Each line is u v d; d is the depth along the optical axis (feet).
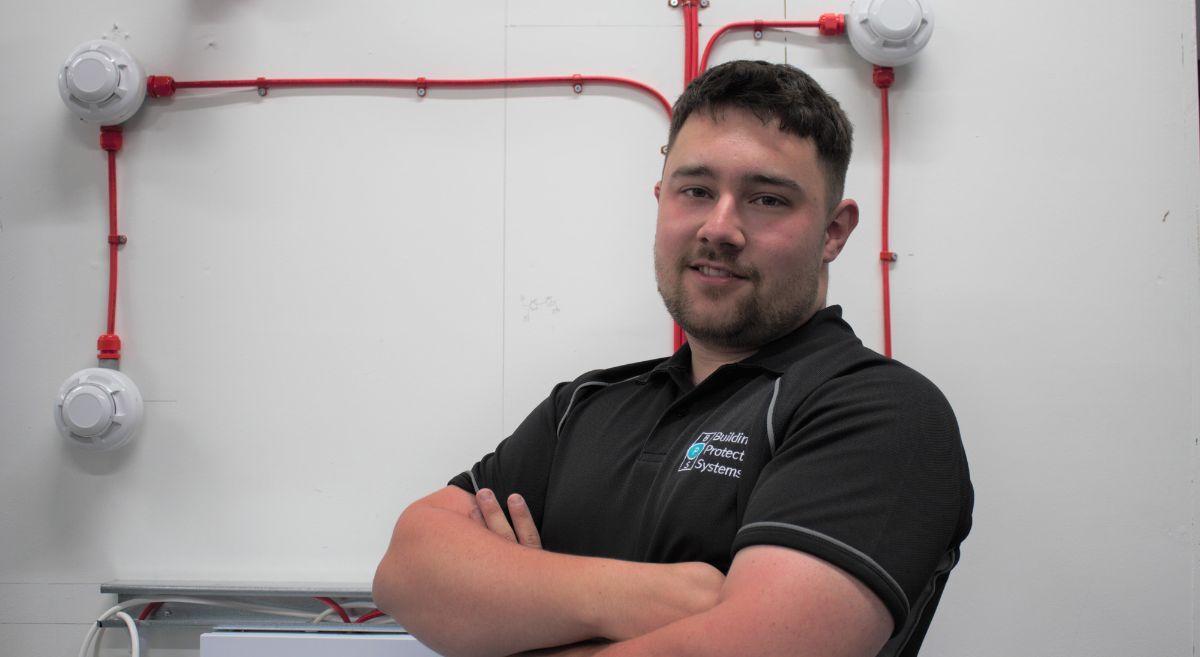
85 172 5.53
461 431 5.37
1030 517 5.16
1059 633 5.10
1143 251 5.21
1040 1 5.32
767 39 5.40
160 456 5.41
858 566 2.50
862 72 5.34
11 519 5.42
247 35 5.53
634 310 5.37
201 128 5.51
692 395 3.34
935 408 2.84
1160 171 5.23
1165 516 5.11
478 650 3.06
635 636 2.77
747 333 3.35
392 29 5.50
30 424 5.46
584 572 2.93
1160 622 5.07
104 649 5.35
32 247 5.53
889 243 5.29
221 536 5.37
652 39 5.44
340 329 5.43
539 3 5.48
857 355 3.14
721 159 3.28
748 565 2.58
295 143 5.49
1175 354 5.16
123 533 5.39
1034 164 5.27
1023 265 5.24
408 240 5.45
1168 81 5.25
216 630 4.37
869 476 2.65
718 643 2.47
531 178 5.43
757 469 2.92
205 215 5.49
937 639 5.15
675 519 3.00
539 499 3.77
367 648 4.06
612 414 3.61
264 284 5.46
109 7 5.58
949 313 5.25
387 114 5.48
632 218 5.40
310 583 5.29
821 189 3.40
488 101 5.47
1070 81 5.29
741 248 3.27
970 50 5.33
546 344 5.38
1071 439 5.17
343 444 5.38
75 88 5.23
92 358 5.48
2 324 5.50
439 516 3.43
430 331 5.41
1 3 5.61
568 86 5.45
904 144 5.32
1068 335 5.21
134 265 5.49
